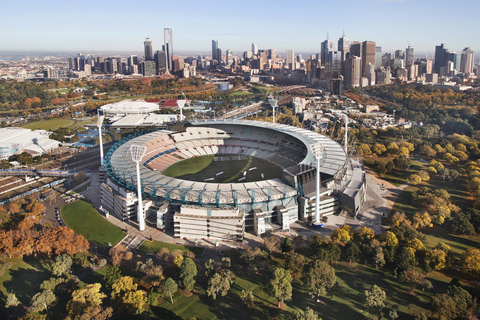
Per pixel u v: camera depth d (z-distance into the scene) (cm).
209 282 15338
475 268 16262
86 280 16938
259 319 14150
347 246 18112
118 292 14862
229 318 14288
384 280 16600
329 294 15550
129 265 17775
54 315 14675
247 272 17312
